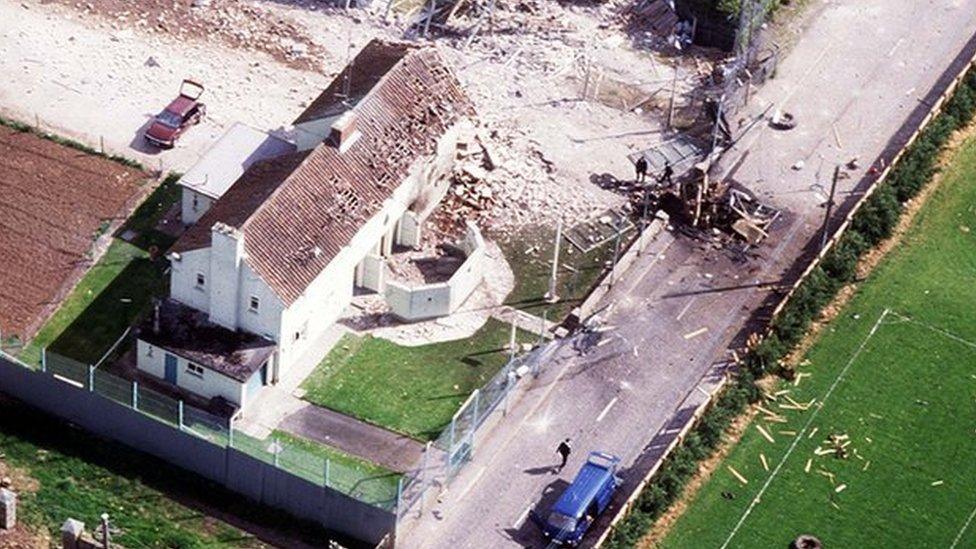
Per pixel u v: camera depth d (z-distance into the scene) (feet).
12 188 633.61
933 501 559.79
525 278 623.36
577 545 538.06
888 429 579.48
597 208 648.79
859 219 642.22
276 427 569.23
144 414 554.87
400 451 564.71
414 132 622.54
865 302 619.26
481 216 640.99
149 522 539.70
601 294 617.62
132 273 612.29
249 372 566.77
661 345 602.44
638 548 539.29
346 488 541.34
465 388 585.63
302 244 579.48
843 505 556.92
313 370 587.27
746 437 574.15
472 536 540.52
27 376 567.59
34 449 559.38
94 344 589.32
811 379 593.01
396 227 624.18
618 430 574.97
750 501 555.69
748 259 634.84
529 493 554.05
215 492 552.41
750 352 595.88
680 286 622.95
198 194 616.80
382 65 636.07
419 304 602.03
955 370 599.57
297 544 540.11
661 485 552.00
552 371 590.55
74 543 515.09
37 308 597.93
